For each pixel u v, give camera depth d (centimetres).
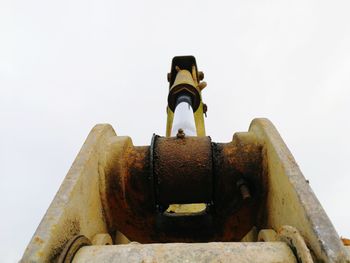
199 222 69
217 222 68
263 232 53
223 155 66
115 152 63
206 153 65
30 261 37
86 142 59
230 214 67
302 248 38
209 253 40
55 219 42
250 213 65
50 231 41
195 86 139
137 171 64
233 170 64
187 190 66
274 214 56
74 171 51
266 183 62
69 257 40
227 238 69
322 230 40
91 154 57
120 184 62
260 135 65
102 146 62
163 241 69
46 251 39
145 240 69
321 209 43
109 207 62
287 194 49
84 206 52
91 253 41
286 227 43
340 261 36
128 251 41
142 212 66
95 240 53
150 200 65
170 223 69
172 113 132
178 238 69
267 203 61
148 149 67
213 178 65
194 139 68
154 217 67
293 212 47
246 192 60
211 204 68
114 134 69
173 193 66
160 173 65
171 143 68
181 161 65
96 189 58
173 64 155
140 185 65
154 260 39
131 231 68
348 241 54
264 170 62
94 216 56
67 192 47
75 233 47
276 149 56
